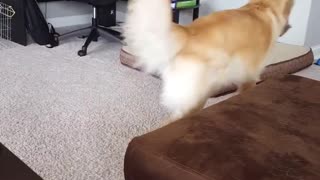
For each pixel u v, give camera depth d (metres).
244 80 1.67
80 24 4.01
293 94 1.32
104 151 1.71
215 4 3.35
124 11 3.94
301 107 1.22
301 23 3.03
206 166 0.92
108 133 1.87
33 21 3.09
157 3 1.33
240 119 1.13
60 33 3.58
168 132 1.06
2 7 3.25
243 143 1.00
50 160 1.62
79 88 2.38
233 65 1.58
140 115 2.08
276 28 1.79
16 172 0.85
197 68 1.48
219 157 0.94
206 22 1.54
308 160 0.94
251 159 0.93
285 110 1.20
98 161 1.64
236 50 1.57
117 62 2.87
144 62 1.49
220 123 1.10
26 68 2.65
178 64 1.47
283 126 1.10
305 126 1.10
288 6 1.86
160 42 1.39
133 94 2.34
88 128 1.91
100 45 3.26
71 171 1.56
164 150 0.98
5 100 2.16
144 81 2.54
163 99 1.60
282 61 2.57
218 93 2.01
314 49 3.22
